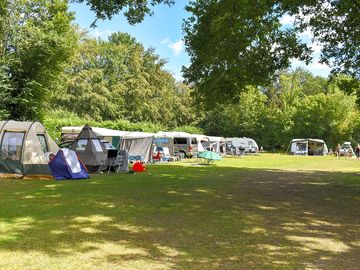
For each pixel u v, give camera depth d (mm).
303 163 30047
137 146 26094
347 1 12180
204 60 14430
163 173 18469
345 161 33719
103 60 55125
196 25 14680
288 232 7129
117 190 12109
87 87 48062
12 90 24562
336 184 14984
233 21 12312
